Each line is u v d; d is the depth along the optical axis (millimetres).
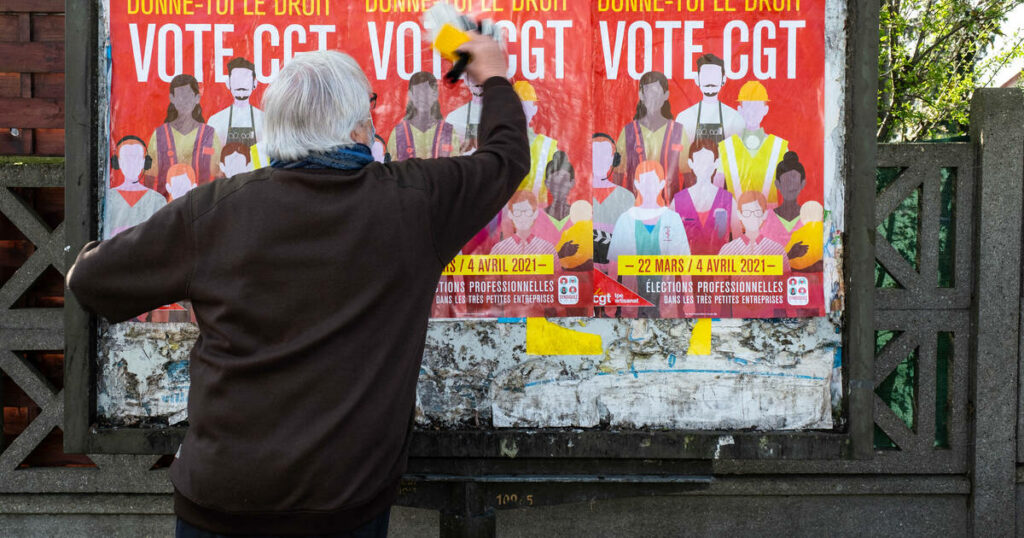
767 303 1842
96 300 1316
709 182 1840
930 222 2617
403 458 1440
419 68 1843
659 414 1871
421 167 1412
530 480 1877
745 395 1859
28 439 2645
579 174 1843
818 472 2664
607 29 1831
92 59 1804
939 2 6141
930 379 2645
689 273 1848
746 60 1824
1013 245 2586
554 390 1871
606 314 1855
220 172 1843
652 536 2674
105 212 1835
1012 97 2557
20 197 2660
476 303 1861
